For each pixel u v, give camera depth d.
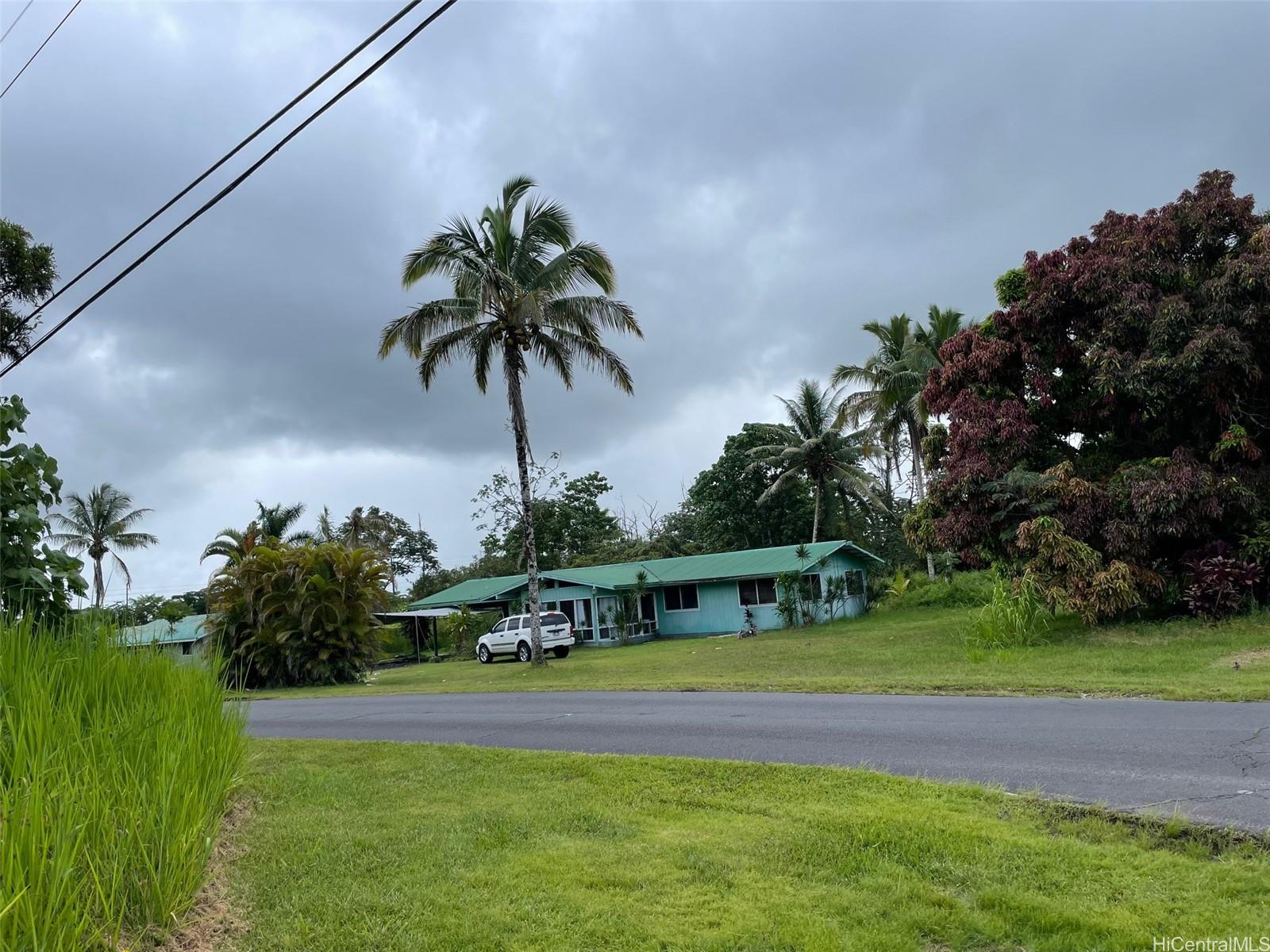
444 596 45.25
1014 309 21.52
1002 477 20.94
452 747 9.73
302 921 4.68
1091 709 10.43
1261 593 18.86
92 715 5.44
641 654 28.66
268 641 26.45
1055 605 19.11
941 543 21.72
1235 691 10.89
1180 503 18.30
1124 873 4.99
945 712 10.80
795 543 54.53
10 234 13.09
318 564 27.47
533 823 6.47
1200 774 7.02
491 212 23.75
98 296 10.59
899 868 5.27
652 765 8.26
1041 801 6.43
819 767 7.83
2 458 6.88
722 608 37.22
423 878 5.32
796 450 44.66
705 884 5.16
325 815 6.82
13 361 12.30
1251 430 19.83
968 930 4.46
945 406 22.80
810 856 5.52
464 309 23.59
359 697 20.03
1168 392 18.89
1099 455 21.58
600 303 23.81
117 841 4.28
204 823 5.25
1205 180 20.33
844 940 4.36
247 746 7.97
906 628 27.39
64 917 3.49
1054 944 4.25
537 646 25.00
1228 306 18.62
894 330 40.44
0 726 4.54
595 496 63.03
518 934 4.54
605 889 5.11
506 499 56.78
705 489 56.19
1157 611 19.97
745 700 13.30
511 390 24.41
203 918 4.66
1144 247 19.94
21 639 5.73
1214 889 4.71
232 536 45.47
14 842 3.38
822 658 20.80
